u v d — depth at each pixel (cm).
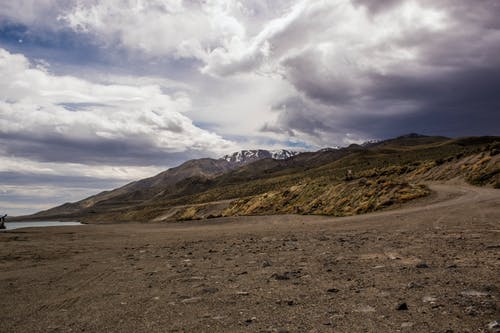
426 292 616
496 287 618
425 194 3816
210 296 675
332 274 827
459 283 663
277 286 733
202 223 3884
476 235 1420
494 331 421
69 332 509
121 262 1216
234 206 7106
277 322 503
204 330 487
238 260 1140
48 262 1264
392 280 727
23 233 2662
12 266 1189
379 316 504
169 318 552
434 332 433
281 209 5631
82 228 3394
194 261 1166
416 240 1369
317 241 1559
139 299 684
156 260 1234
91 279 922
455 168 5678
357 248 1254
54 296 745
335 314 525
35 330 525
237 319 528
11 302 705
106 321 553
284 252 1271
